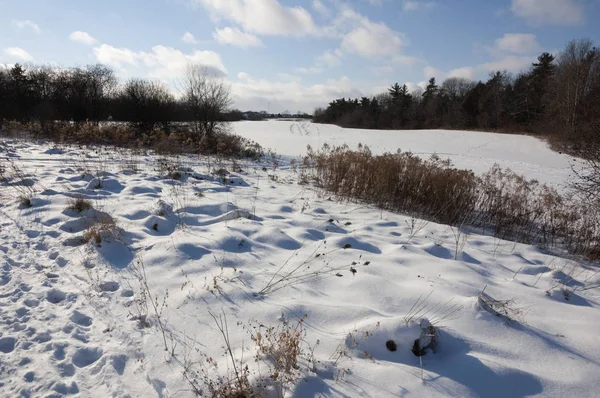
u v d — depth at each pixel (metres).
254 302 3.54
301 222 5.89
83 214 5.36
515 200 7.19
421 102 67.25
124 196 6.47
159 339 3.05
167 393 2.52
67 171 7.92
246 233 5.16
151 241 4.73
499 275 4.56
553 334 3.19
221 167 10.42
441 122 57.91
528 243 6.39
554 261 5.29
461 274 4.26
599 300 4.09
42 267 4.04
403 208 7.60
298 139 32.56
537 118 44.19
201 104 17.67
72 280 3.84
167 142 12.98
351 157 8.98
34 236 4.70
